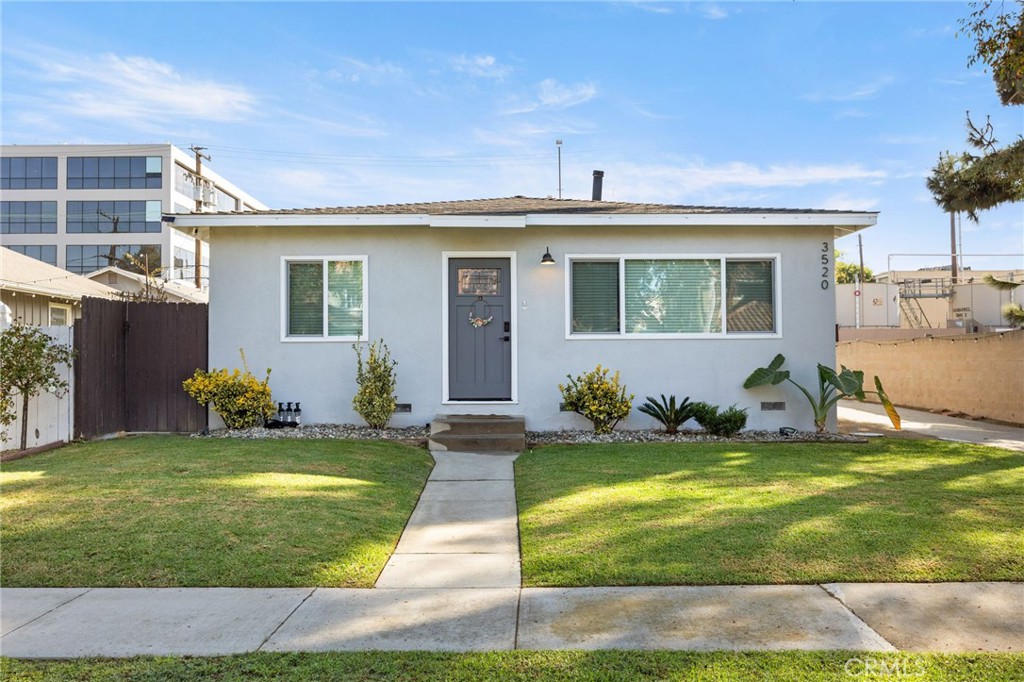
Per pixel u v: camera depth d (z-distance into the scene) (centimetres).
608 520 544
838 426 1202
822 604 386
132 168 4734
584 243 1061
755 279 1070
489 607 390
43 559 457
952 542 478
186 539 491
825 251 1056
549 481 703
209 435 970
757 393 1052
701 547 473
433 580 438
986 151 1076
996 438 1040
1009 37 703
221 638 348
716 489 642
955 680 294
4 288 1441
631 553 465
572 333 1059
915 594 399
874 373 1817
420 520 591
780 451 874
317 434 975
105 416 988
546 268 1058
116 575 435
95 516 539
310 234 1057
